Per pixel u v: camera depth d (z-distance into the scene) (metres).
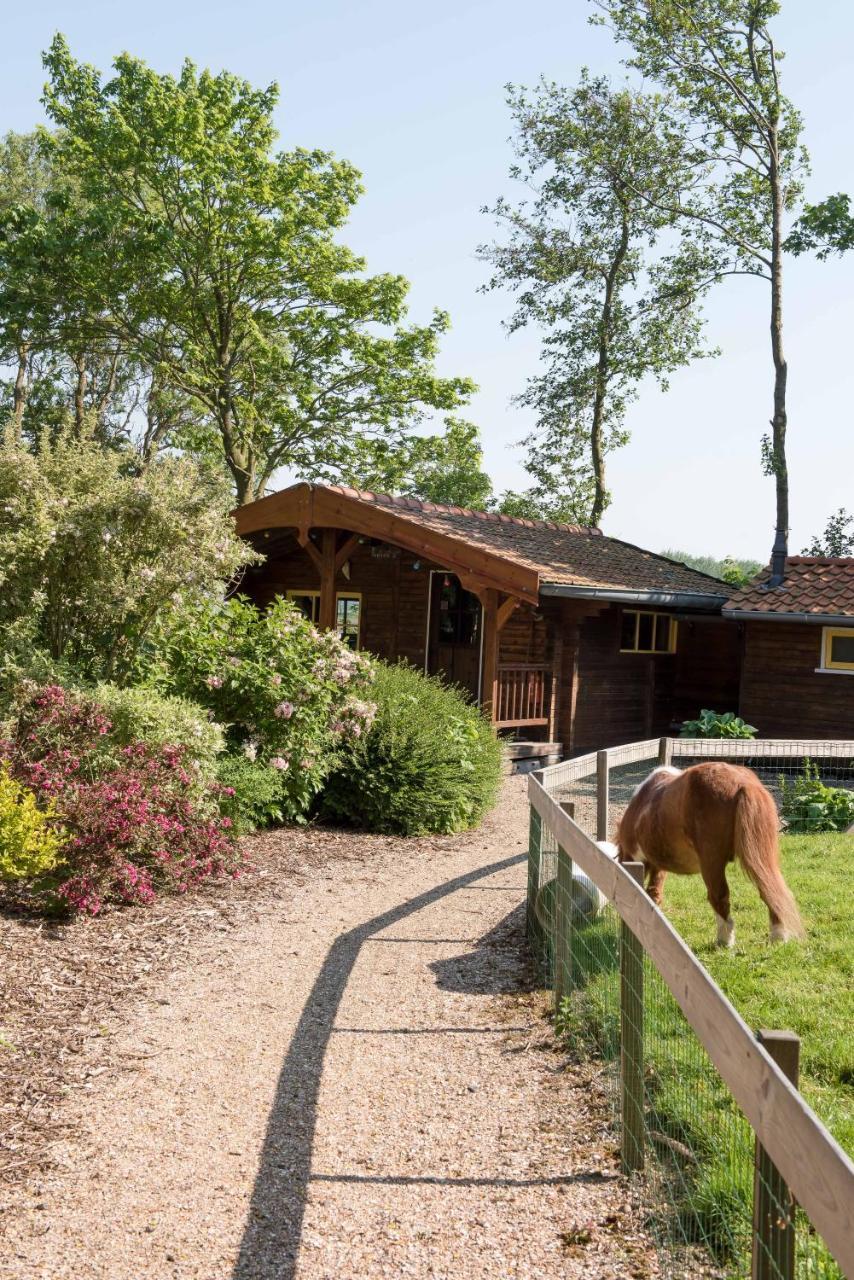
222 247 29.33
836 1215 2.03
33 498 10.32
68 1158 4.25
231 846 9.33
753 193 24.92
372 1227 3.77
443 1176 4.14
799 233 22.27
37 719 8.69
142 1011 5.95
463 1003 6.22
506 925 7.97
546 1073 5.16
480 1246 3.63
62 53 28.94
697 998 3.15
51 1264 3.52
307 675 11.52
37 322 29.22
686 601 19.97
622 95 27.95
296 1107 4.78
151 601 10.87
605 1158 4.24
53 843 7.10
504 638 18.98
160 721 9.20
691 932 7.00
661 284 27.52
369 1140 4.46
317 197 30.64
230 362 31.11
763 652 18.27
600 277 31.34
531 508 35.34
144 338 30.00
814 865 9.08
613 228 30.53
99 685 9.56
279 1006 6.12
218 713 11.35
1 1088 4.81
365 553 20.41
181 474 11.04
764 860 6.32
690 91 23.75
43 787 7.82
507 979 6.67
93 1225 3.77
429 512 19.48
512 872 9.95
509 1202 3.93
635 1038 4.09
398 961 7.04
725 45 23.09
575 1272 3.46
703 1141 4.12
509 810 13.74
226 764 10.34
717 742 11.01
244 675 11.16
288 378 32.19
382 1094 4.93
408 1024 5.87
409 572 19.95
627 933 4.25
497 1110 4.74
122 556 10.78
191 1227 3.77
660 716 22.34
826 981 5.94
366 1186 4.07
